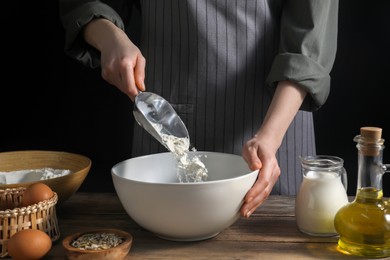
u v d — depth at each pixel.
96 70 2.29
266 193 1.21
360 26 2.24
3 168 1.53
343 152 2.34
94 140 2.36
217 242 1.18
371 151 1.11
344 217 1.12
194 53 1.52
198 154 1.39
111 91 2.30
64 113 2.34
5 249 1.11
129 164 1.31
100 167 2.38
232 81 1.53
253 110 1.55
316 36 1.40
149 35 1.59
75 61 2.28
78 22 1.49
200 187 1.09
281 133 1.33
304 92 1.40
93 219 1.32
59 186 1.28
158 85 1.58
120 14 1.70
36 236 1.07
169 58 1.55
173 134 1.31
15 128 2.35
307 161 1.23
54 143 2.37
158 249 1.15
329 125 2.33
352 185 2.35
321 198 1.19
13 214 1.10
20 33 2.26
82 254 1.06
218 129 1.55
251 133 1.56
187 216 1.12
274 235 1.22
